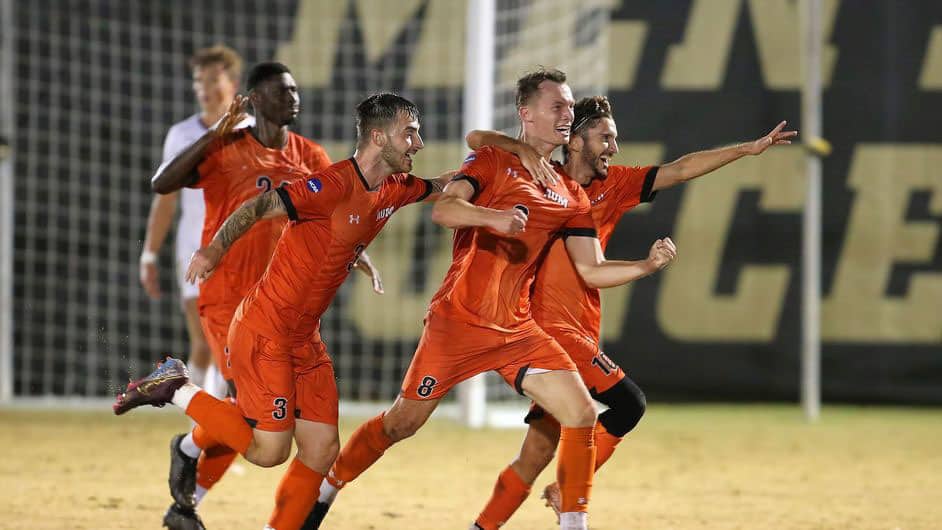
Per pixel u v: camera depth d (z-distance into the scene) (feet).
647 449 111.34
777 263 147.33
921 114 147.13
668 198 147.43
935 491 87.30
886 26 147.54
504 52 144.77
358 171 55.83
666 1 147.43
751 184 147.02
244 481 87.81
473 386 127.95
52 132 145.69
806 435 122.93
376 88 147.13
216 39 147.84
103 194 147.23
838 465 101.65
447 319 56.90
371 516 73.36
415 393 57.11
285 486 57.41
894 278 147.54
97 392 146.41
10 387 140.46
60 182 146.10
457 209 52.34
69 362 146.30
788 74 146.92
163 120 147.84
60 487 83.05
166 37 147.64
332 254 56.13
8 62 138.51
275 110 67.51
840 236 148.15
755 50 146.92
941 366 147.02
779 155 147.02
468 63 124.57
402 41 147.02
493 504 60.54
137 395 58.08
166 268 147.23
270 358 56.49
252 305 56.90
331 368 58.95
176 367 58.34
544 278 60.95
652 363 148.77
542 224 57.16
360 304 146.41
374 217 56.85
